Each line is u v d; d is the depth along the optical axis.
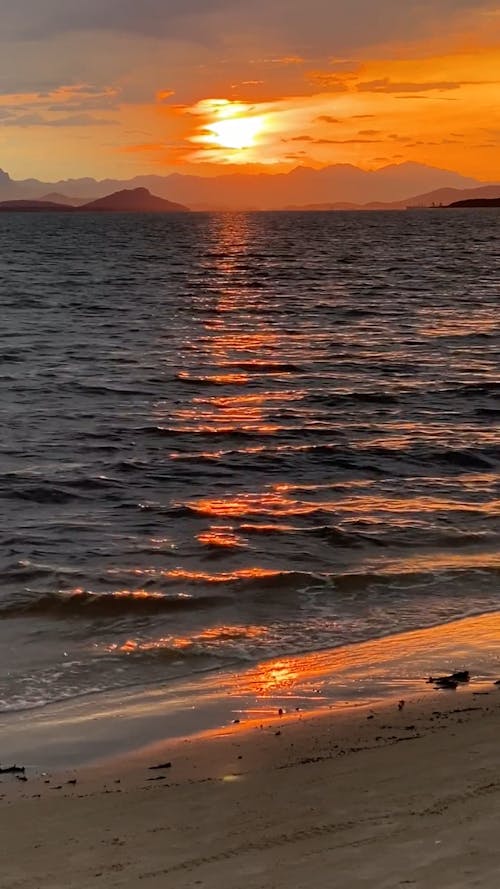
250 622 10.62
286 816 5.77
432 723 7.34
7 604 11.12
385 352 34.69
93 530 14.52
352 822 5.59
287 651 9.73
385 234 167.12
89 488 17.14
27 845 5.61
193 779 6.54
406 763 6.50
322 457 19.59
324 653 9.62
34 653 9.70
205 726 7.68
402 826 5.45
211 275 72.94
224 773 6.61
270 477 18.06
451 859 4.98
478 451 20.00
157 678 9.04
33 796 6.38
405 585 11.84
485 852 5.04
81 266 83.56
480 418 23.77
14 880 5.18
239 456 19.70
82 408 24.84
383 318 45.34
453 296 56.47
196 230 199.12
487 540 13.81
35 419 23.41
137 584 11.91
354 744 6.99
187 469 18.66
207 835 5.58
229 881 4.99
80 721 7.92
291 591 11.65
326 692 8.38
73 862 5.35
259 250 112.50
